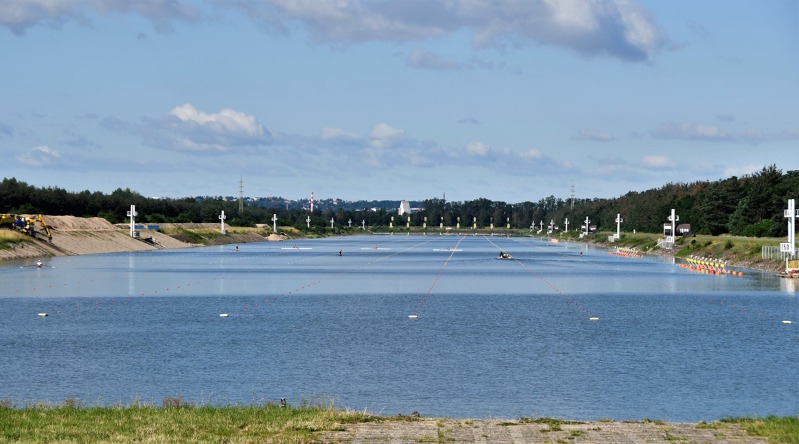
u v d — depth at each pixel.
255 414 35.50
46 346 66.00
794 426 32.03
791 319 84.44
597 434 31.83
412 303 100.94
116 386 50.72
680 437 31.28
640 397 47.81
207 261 197.62
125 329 76.25
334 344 67.25
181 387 50.44
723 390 49.69
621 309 94.19
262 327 77.94
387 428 32.81
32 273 148.38
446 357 61.00
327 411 36.34
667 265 188.75
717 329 76.69
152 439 30.48
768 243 181.25
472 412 44.25
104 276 143.50
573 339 70.12
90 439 30.55
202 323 80.88
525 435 31.64
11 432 31.53
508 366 57.41
